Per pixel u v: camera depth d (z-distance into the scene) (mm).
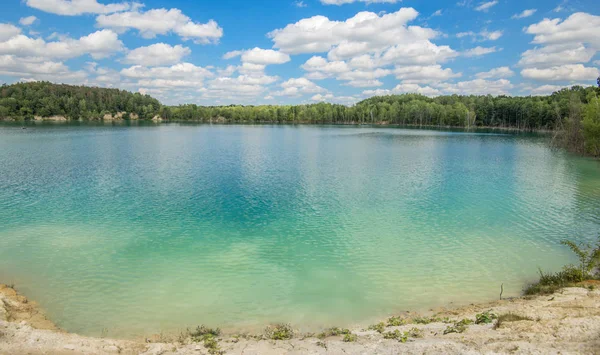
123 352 13562
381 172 58031
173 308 18234
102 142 104125
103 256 24547
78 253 24984
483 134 155000
